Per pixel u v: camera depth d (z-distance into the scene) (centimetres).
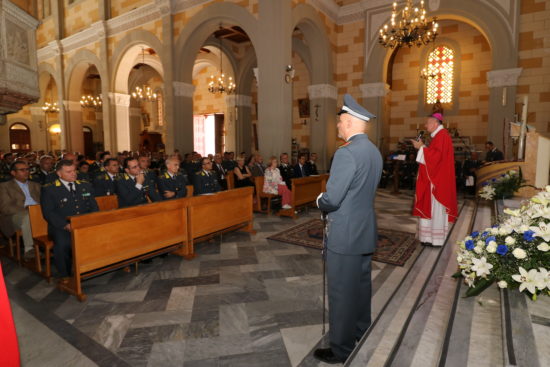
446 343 190
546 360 148
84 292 377
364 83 1240
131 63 1534
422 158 464
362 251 225
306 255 499
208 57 1781
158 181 555
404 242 539
